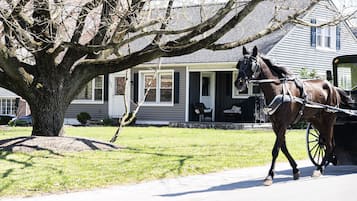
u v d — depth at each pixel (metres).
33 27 15.05
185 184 11.62
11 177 11.28
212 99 32.38
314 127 13.38
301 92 11.95
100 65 15.78
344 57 14.67
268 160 15.27
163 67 32.16
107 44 13.94
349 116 13.34
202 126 28.88
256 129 27.19
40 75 15.69
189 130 26.00
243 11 13.84
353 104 13.68
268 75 11.45
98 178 11.68
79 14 14.79
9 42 15.01
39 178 11.33
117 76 33.88
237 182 11.92
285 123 11.55
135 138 20.56
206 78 32.62
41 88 15.66
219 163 14.27
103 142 16.16
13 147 14.43
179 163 13.86
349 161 13.49
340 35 33.91
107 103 34.16
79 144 15.20
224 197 10.06
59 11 14.43
